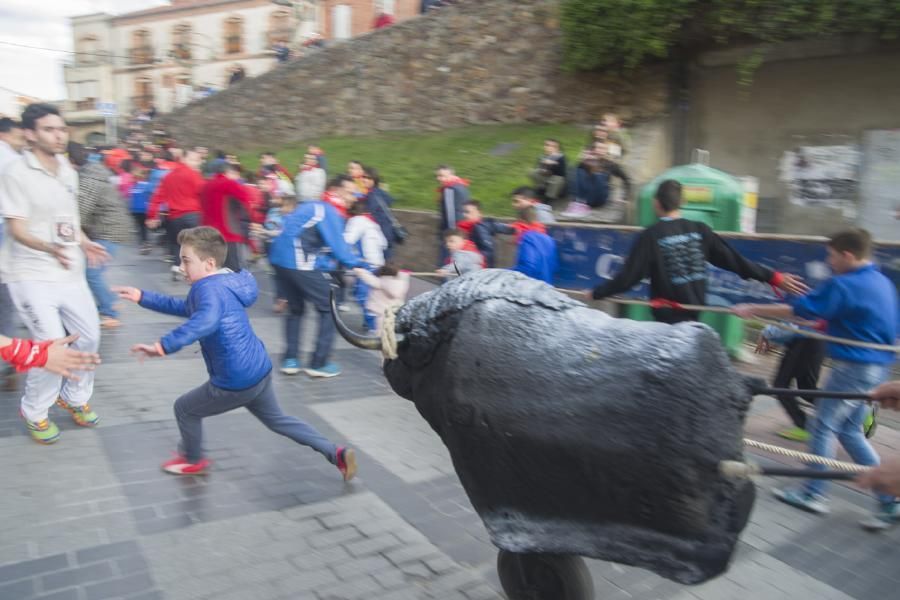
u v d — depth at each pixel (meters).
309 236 6.35
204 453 4.74
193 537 3.69
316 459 4.74
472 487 2.71
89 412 5.07
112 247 7.99
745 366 6.99
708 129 12.87
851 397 2.63
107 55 39.62
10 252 4.61
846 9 10.38
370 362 7.15
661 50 12.46
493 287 2.70
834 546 3.86
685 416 2.18
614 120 9.95
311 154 11.28
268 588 3.29
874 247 5.46
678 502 2.23
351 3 33.75
